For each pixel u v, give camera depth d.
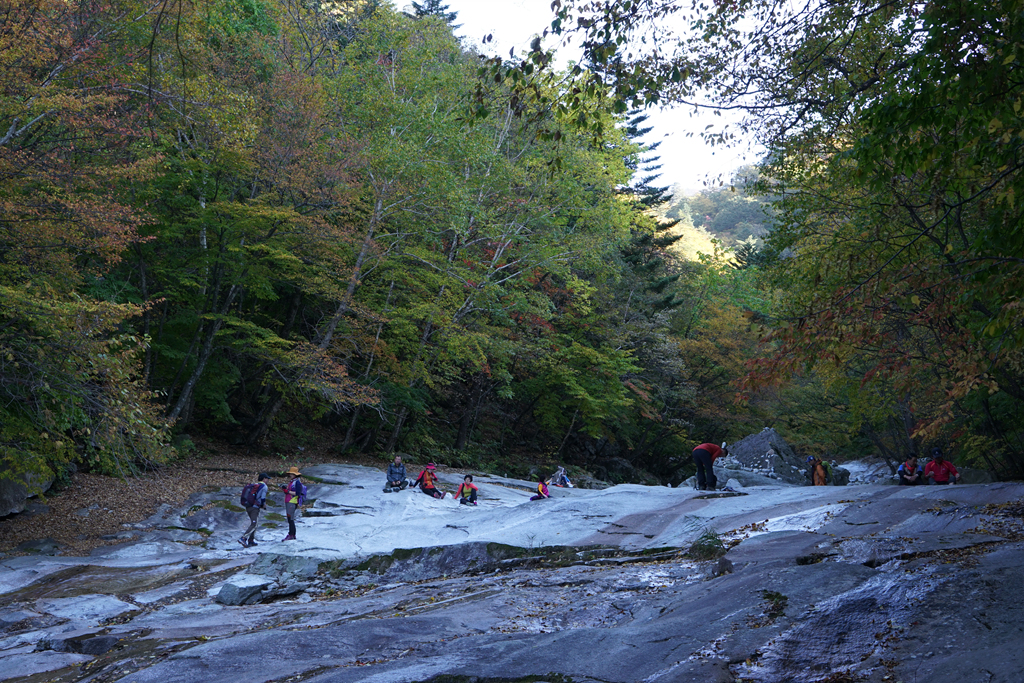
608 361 34.16
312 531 15.85
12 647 8.31
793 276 18.53
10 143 15.66
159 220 21.39
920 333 10.41
